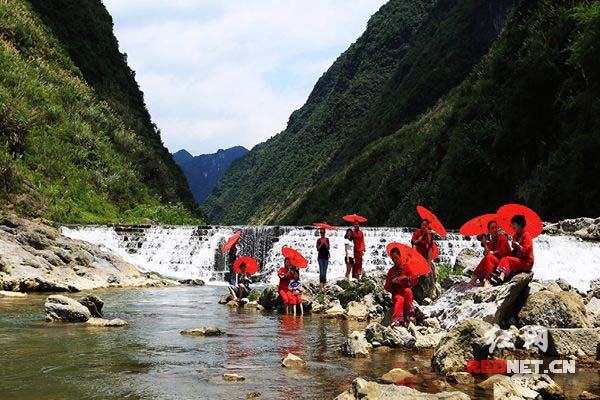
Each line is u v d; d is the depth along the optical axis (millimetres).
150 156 42469
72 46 46469
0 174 25875
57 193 28844
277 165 176750
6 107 28984
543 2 38531
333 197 74188
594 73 29625
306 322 11289
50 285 15781
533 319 8438
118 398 5461
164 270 24031
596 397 5750
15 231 18953
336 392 5836
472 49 77000
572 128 31875
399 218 46375
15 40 37844
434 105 74375
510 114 35812
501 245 9953
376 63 133250
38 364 6840
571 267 20469
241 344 8594
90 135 35938
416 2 137375
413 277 9461
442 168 43219
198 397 5570
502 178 37500
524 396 5598
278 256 24516
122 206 33938
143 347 8078
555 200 31094
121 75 51750
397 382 6309
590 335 7664
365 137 90938
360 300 12992
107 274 19391
